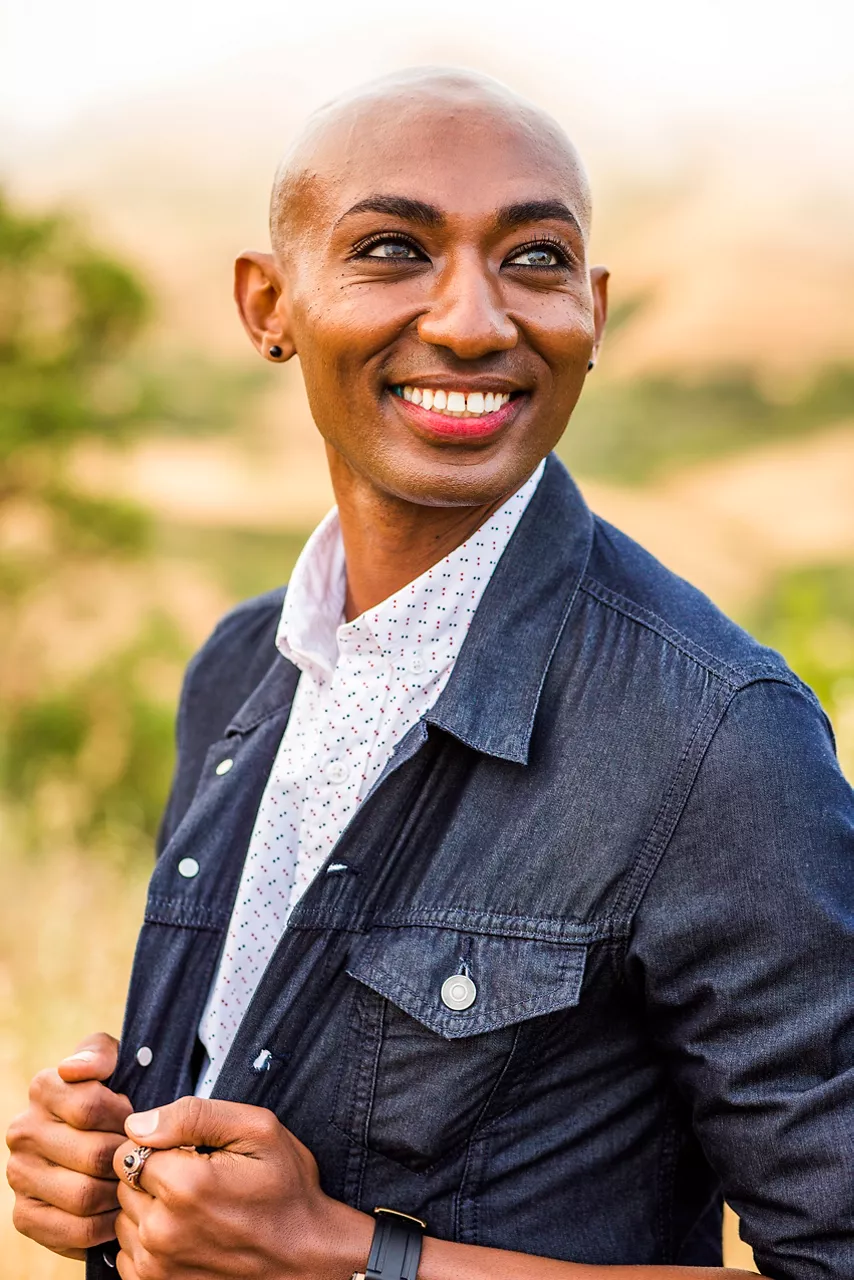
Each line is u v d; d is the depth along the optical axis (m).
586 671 1.21
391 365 1.18
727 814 1.12
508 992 1.15
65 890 3.66
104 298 5.95
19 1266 2.18
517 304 1.17
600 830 1.15
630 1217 1.22
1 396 5.82
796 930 1.09
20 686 5.80
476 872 1.19
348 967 1.20
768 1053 1.09
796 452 12.16
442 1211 1.18
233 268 1.40
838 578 9.69
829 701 2.78
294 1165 1.14
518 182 1.15
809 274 14.00
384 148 1.16
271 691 1.46
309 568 1.40
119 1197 1.18
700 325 13.63
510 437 1.20
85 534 6.05
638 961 1.15
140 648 5.81
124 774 5.54
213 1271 1.12
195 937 1.37
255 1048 1.21
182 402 11.77
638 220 15.82
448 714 1.21
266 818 1.35
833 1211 1.05
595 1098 1.21
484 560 1.28
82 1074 1.29
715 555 10.57
